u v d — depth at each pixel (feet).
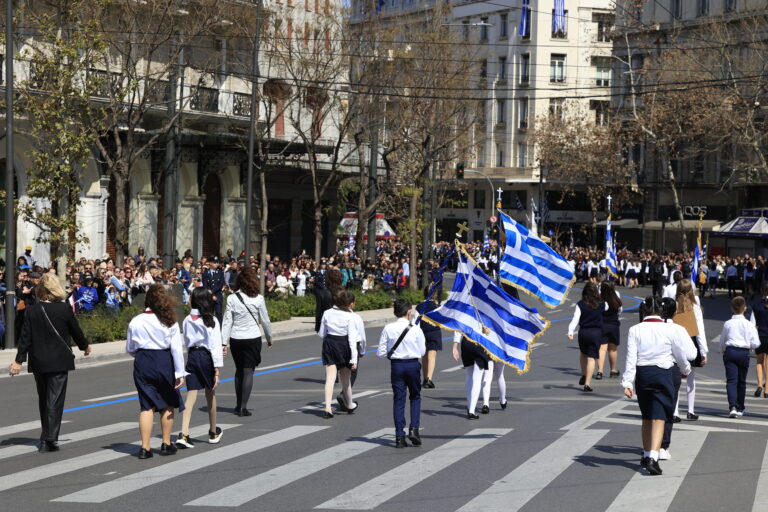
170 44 106.83
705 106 182.29
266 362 67.67
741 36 199.21
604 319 61.16
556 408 48.47
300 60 116.47
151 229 124.88
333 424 42.96
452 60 137.49
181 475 32.24
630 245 255.09
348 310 45.09
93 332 74.79
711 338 93.15
